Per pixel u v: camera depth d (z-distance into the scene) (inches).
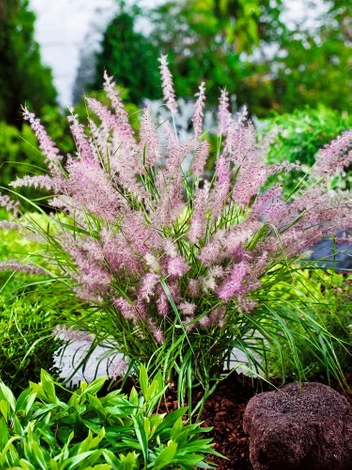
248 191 42.8
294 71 216.7
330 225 44.5
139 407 33.9
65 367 60.4
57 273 51.9
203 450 32.4
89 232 44.3
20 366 45.3
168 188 42.8
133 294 44.9
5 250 80.4
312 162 86.7
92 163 44.6
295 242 43.9
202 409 40.7
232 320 44.9
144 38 197.5
